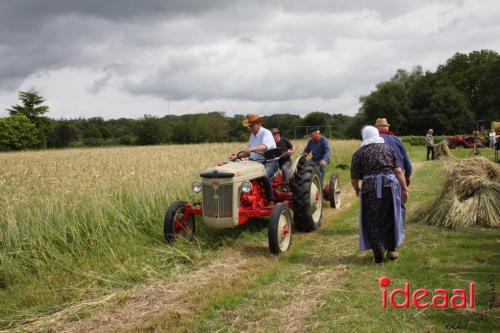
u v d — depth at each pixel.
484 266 5.06
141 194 8.48
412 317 3.98
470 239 6.14
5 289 5.49
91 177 8.99
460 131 67.06
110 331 4.09
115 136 91.44
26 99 75.88
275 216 6.00
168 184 9.30
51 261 6.08
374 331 3.75
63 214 6.99
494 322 3.77
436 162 18.89
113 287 5.20
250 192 6.65
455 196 7.07
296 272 5.31
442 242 6.11
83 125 99.12
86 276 5.42
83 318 4.43
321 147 9.38
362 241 5.48
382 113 71.56
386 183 5.35
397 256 5.53
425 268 5.16
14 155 26.44
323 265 5.53
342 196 10.98
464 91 76.19
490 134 26.28
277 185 7.43
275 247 5.97
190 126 62.91
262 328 3.93
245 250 6.39
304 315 4.14
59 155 23.31
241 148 23.56
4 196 7.65
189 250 6.26
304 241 6.71
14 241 6.30
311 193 7.33
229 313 4.25
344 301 4.39
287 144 9.09
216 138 62.62
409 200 9.46
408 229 6.91
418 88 72.38
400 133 71.38
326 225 7.82
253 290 4.75
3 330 4.25
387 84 74.38
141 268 5.64
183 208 6.79
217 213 6.29
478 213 6.79
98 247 6.56
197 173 10.79
